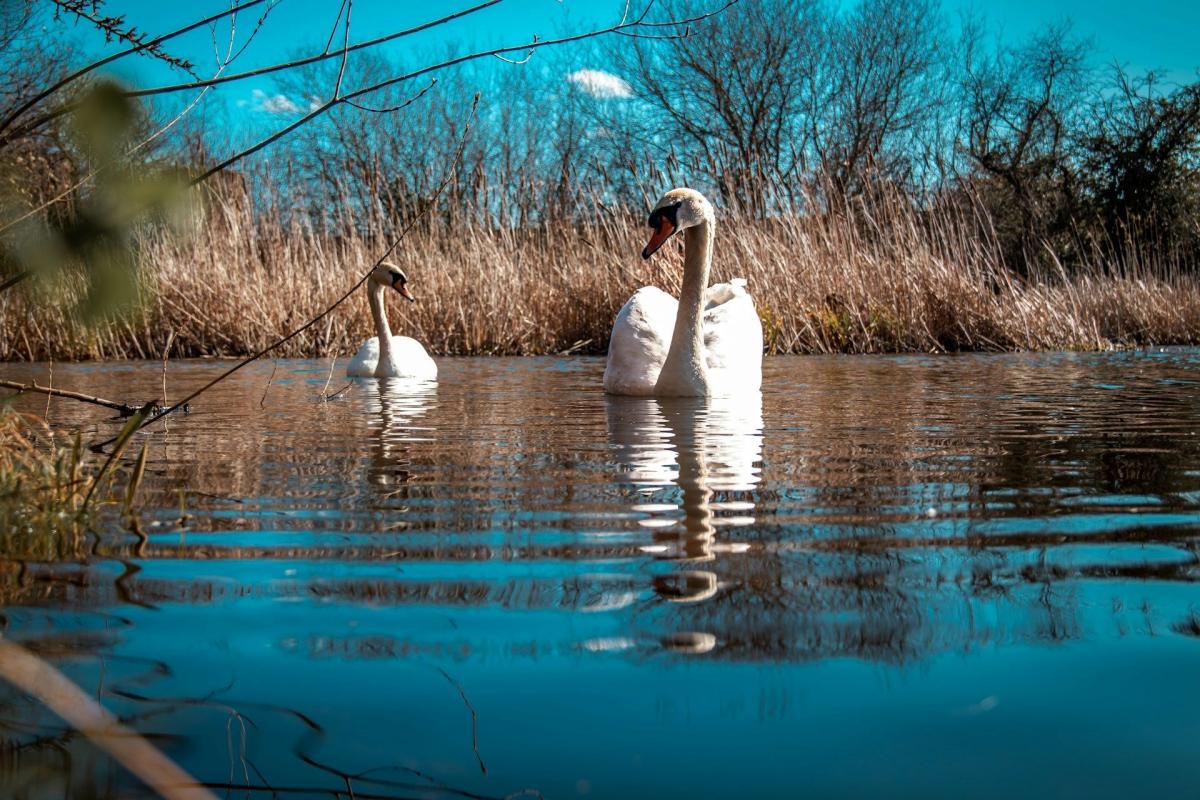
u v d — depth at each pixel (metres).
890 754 1.33
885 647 1.69
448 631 1.79
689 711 1.46
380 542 2.44
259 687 1.56
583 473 3.44
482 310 13.03
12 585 2.09
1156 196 21.47
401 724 1.43
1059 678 1.56
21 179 1.50
